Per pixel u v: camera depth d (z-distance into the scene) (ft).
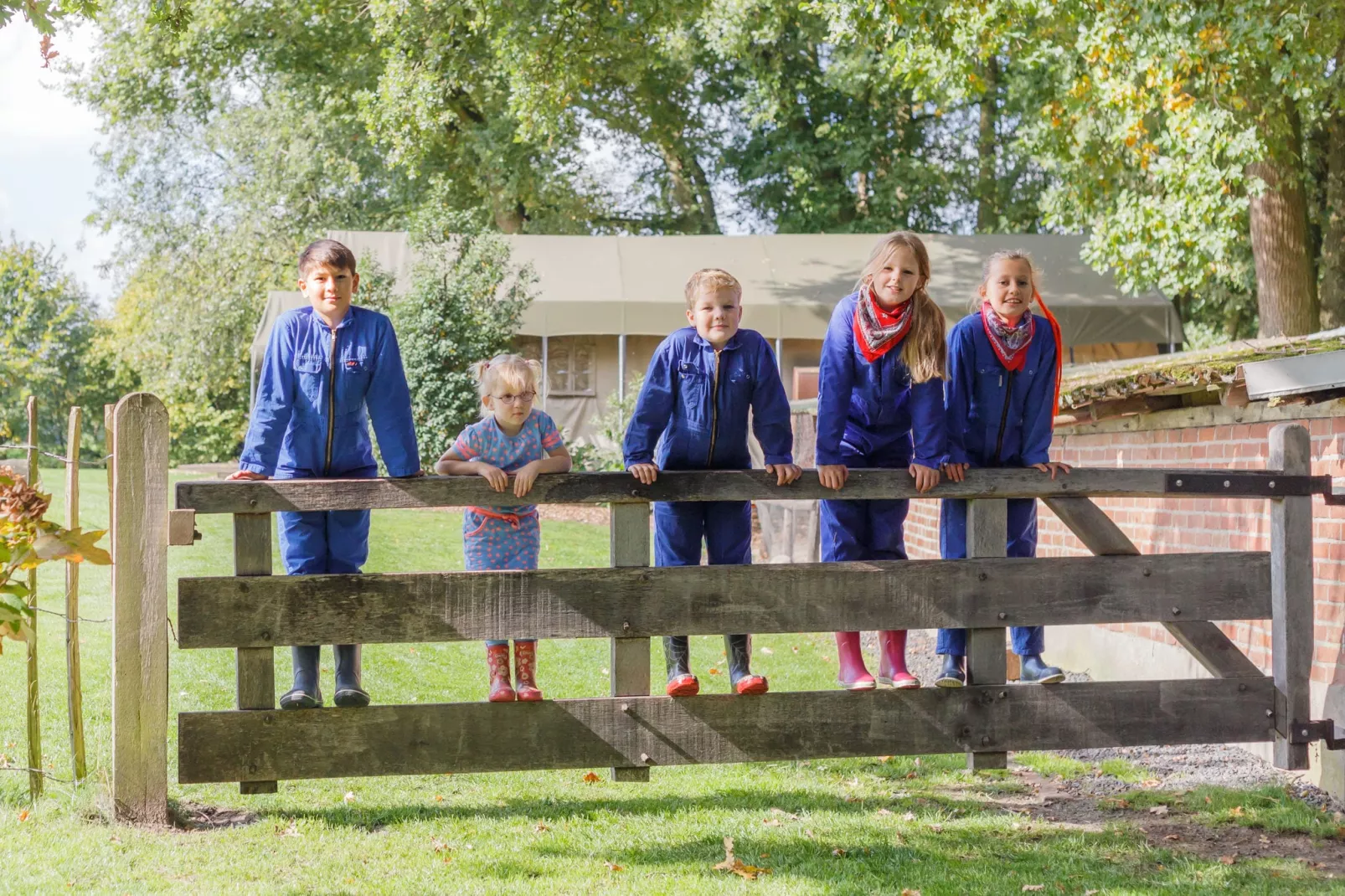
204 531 44.34
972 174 96.32
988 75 89.45
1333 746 16.66
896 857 15.08
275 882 13.47
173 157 95.20
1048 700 16.55
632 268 71.72
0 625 11.87
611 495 15.55
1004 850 15.53
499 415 16.48
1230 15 35.35
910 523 44.78
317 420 15.98
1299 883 14.28
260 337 66.69
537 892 13.43
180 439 112.37
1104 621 16.46
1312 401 18.75
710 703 15.93
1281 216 52.26
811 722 16.12
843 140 93.35
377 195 94.38
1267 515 21.12
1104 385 23.20
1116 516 28.19
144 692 15.28
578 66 55.83
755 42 86.28
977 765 16.47
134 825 15.30
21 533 12.03
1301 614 16.66
